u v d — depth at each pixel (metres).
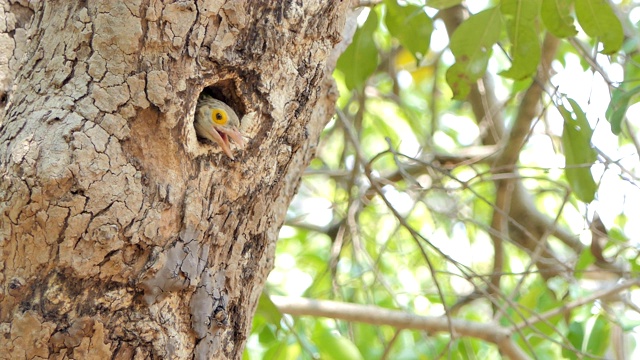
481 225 11.59
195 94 6.29
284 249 17.20
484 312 16.44
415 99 18.08
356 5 9.45
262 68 6.59
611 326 12.40
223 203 6.60
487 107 13.34
